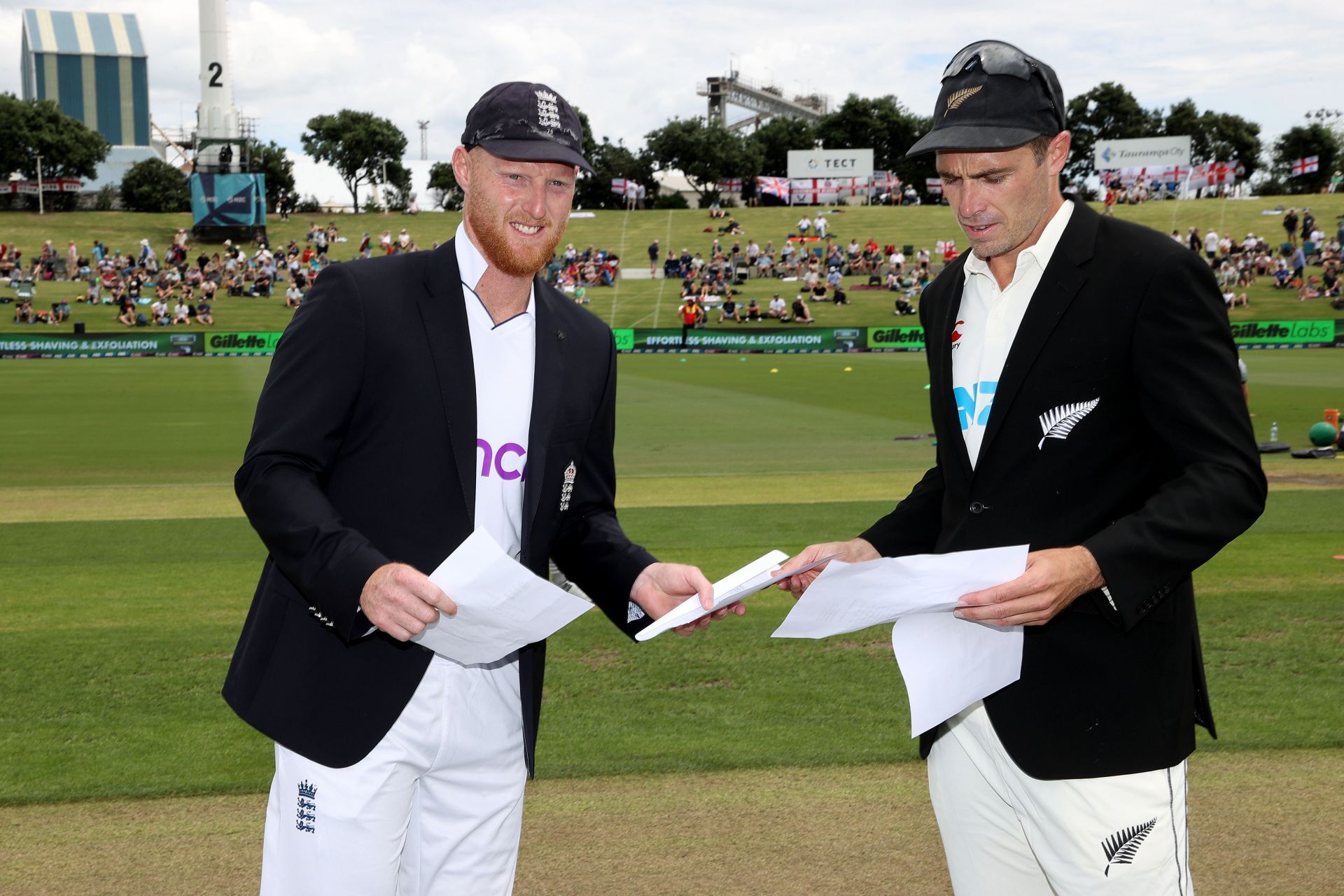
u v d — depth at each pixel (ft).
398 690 7.93
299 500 7.45
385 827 8.03
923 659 7.57
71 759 15.38
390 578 7.00
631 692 18.13
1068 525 7.50
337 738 7.86
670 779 14.60
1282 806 13.46
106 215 236.84
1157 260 7.18
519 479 8.32
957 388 8.02
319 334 7.77
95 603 23.94
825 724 16.65
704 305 164.86
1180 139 248.32
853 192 263.49
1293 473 43.42
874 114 319.47
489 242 7.89
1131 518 6.96
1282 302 152.46
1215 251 172.14
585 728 16.53
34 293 170.91
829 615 7.23
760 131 326.44
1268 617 21.72
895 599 7.13
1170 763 7.54
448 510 7.98
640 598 8.72
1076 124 323.16
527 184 7.79
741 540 30.58
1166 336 7.06
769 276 192.65
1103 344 7.29
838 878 11.78
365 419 7.93
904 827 13.02
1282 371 99.40
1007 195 7.38
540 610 7.07
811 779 14.57
